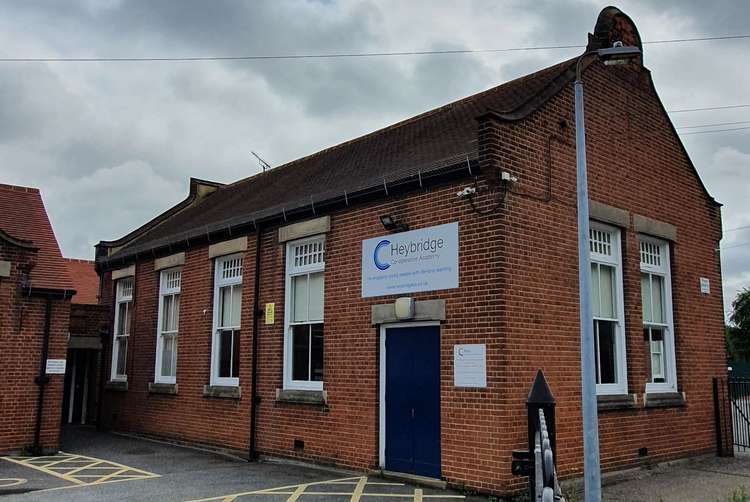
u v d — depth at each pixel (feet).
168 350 55.42
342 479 35.58
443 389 33.42
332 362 39.81
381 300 37.27
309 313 42.91
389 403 36.55
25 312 46.37
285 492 32.30
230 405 46.85
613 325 38.55
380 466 36.37
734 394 48.44
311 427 40.57
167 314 56.34
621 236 39.52
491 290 31.73
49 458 44.37
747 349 146.61
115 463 42.29
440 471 33.24
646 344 41.01
